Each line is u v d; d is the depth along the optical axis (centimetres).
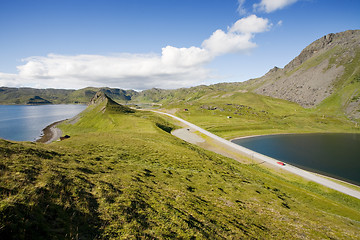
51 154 2548
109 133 7025
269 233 1855
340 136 16150
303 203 3859
